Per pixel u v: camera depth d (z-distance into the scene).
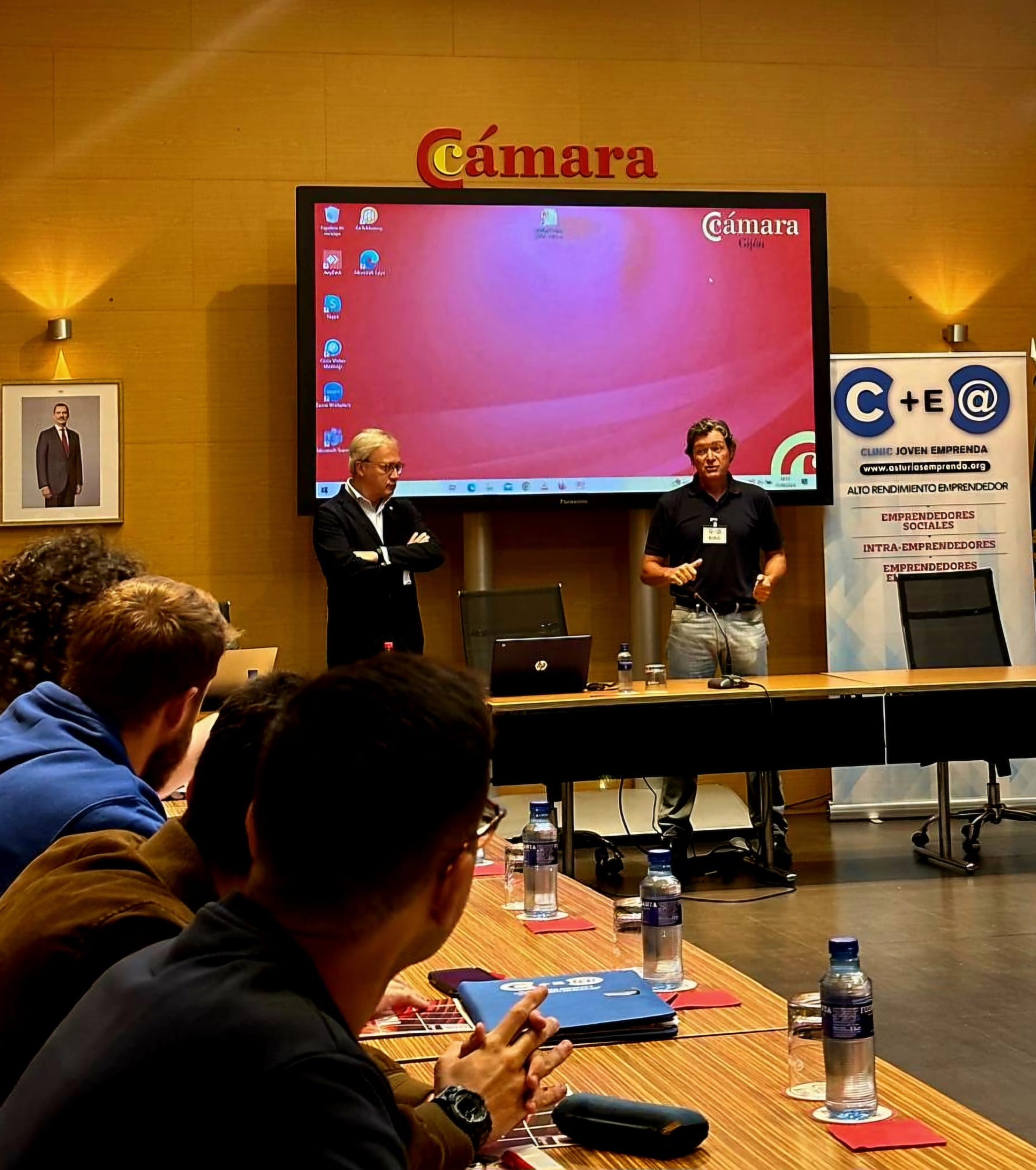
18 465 7.04
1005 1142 1.38
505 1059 1.33
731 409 7.23
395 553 5.96
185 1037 0.88
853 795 7.31
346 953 0.94
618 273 7.16
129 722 1.75
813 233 7.29
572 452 7.13
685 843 6.06
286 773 0.91
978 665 6.40
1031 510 7.46
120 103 7.13
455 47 7.37
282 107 7.24
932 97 7.76
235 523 7.18
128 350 7.14
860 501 7.29
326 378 6.93
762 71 7.62
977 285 7.79
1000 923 5.03
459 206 7.04
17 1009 1.31
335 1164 0.84
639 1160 1.35
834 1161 1.34
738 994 1.96
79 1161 0.87
